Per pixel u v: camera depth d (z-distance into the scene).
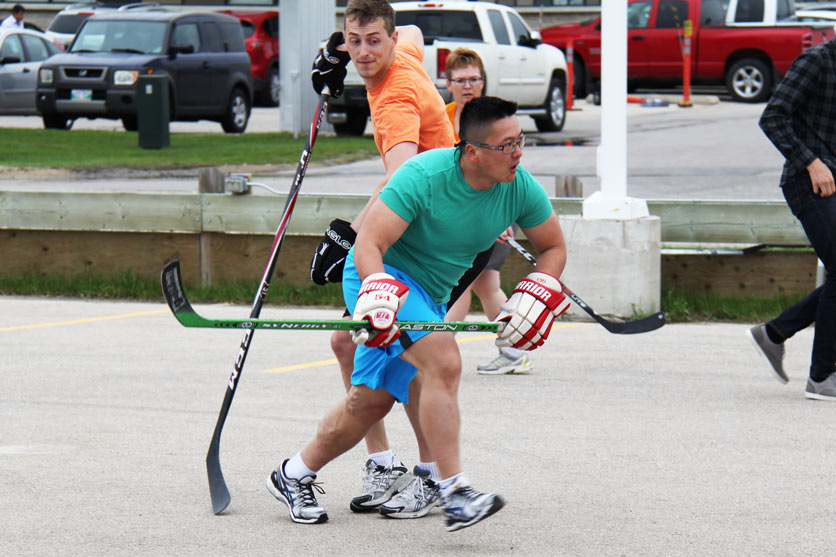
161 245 23.92
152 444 13.95
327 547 10.63
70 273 24.38
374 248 10.27
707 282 22.09
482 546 10.63
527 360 17.47
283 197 23.00
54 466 13.07
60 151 41.06
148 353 18.86
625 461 13.21
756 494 12.08
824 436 14.19
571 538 10.81
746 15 60.34
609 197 20.86
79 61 47.28
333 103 46.28
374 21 12.23
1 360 18.34
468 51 16.80
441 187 10.37
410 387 11.51
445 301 11.27
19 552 10.45
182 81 47.59
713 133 46.03
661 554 10.39
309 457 11.28
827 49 15.55
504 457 13.38
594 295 20.94
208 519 11.40
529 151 41.66
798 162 15.44
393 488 11.62
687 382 16.88
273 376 17.34
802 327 16.03
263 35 66.38
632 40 60.31
